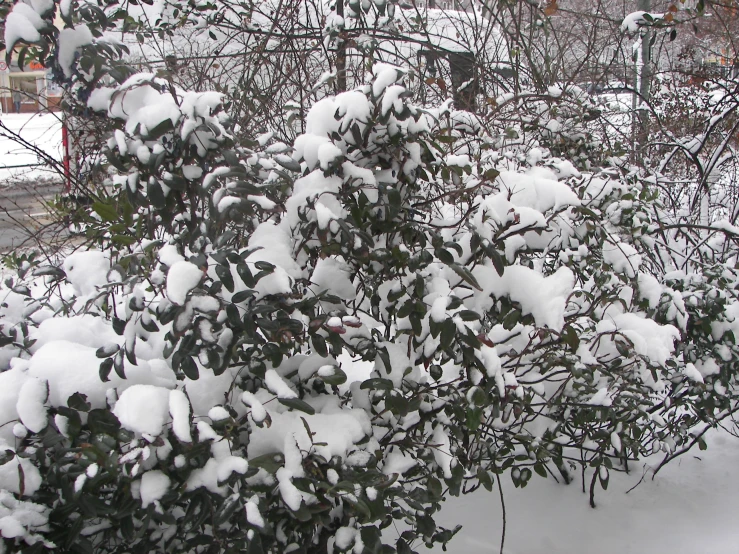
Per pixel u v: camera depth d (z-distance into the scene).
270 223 1.88
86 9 2.15
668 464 3.19
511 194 2.24
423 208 2.20
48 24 2.01
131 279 1.72
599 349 2.47
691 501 2.81
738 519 2.62
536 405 2.26
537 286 2.04
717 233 3.99
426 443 1.86
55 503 1.58
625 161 3.93
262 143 2.17
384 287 1.90
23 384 1.64
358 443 1.71
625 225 2.76
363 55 3.44
